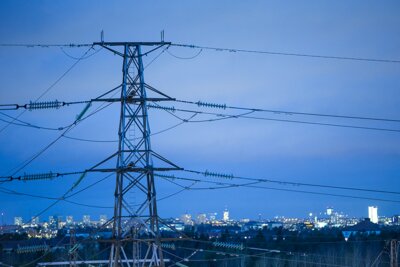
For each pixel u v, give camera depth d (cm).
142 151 5600
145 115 5638
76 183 5747
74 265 6600
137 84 5647
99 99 5609
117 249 5559
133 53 5678
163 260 6000
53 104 5422
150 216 5612
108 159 5569
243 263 13150
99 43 5591
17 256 10844
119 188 5569
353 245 15750
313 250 15638
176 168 5600
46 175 5522
